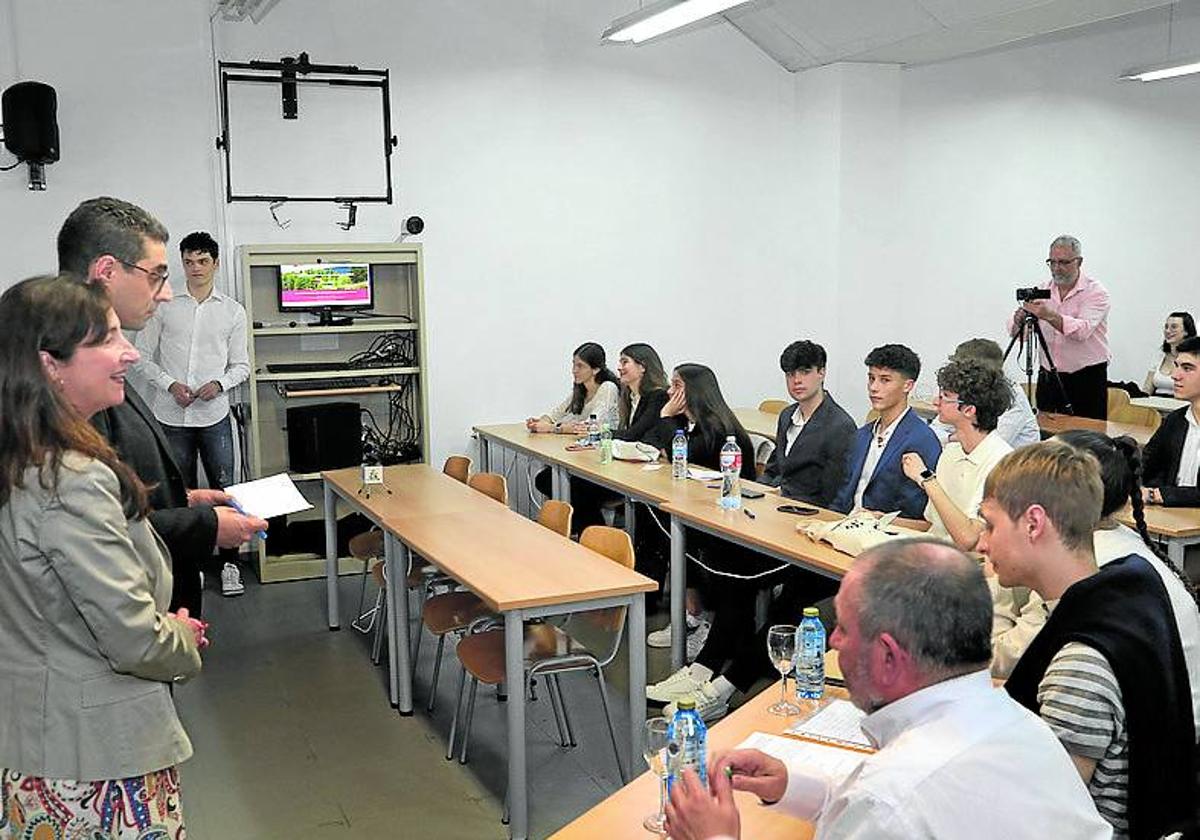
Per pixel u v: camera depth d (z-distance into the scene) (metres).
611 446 5.28
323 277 5.98
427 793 3.44
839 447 4.34
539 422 6.22
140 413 2.39
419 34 6.31
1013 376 7.74
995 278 7.73
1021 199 7.70
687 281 7.20
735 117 7.19
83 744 1.77
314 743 3.82
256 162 6.03
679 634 4.21
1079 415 6.41
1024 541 1.83
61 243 2.09
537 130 6.66
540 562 3.47
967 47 6.61
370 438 6.39
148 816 1.85
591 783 3.49
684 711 1.92
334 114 6.15
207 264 5.58
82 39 5.62
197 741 3.84
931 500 3.28
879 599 1.39
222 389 5.57
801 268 7.45
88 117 5.68
